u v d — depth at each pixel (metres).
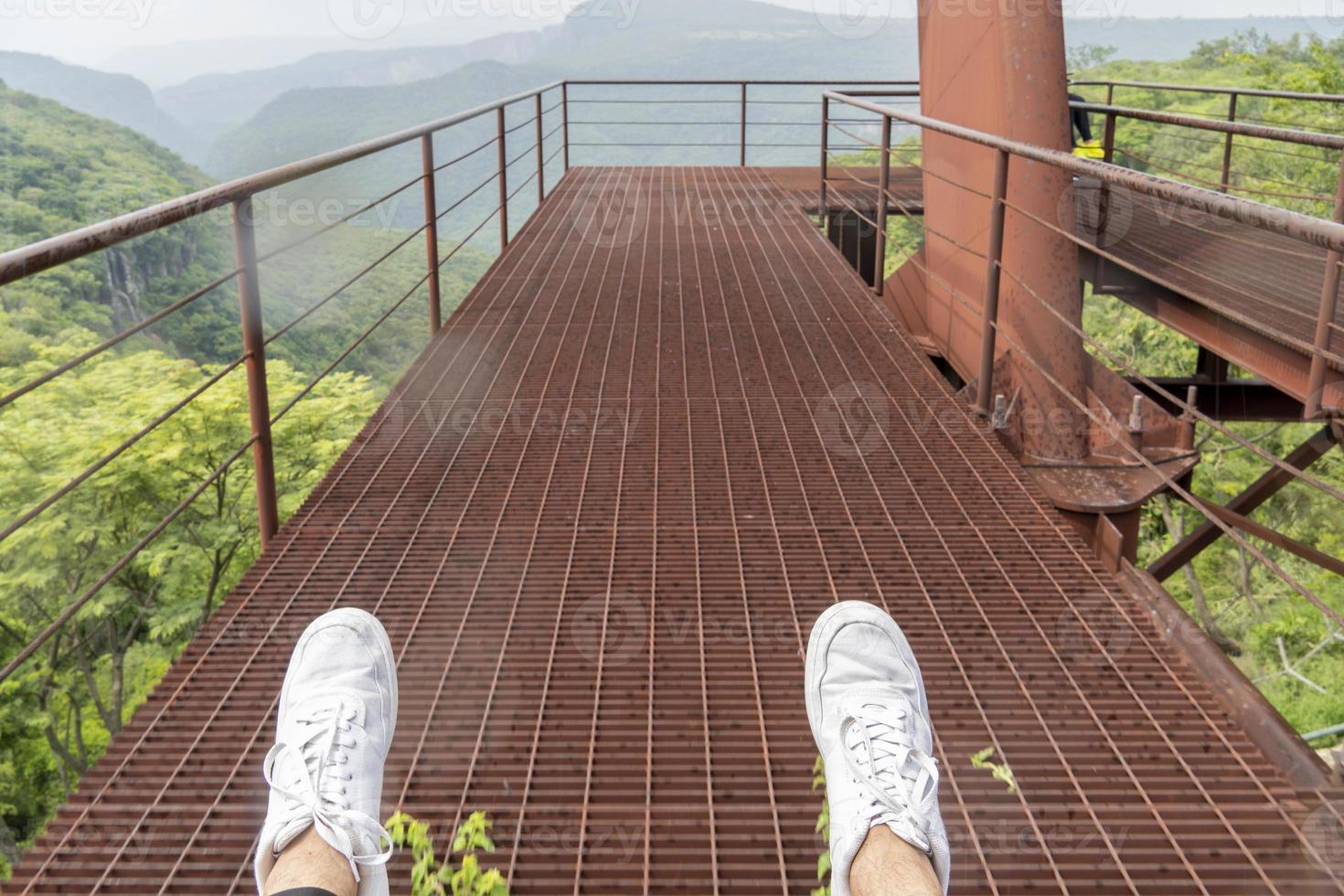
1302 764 1.50
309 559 2.19
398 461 2.73
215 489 10.54
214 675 1.75
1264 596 11.65
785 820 1.40
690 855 1.33
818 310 4.32
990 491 2.54
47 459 9.62
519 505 2.46
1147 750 1.54
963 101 4.02
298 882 1.01
